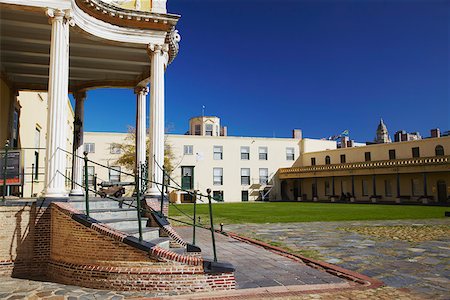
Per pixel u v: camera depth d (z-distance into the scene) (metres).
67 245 7.94
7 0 9.16
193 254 8.02
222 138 51.62
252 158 53.03
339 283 7.19
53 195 8.83
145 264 6.98
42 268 8.52
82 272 7.37
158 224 9.25
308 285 7.03
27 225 8.55
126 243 7.16
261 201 52.00
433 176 40.62
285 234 14.41
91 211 8.82
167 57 12.83
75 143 15.55
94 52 13.10
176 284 6.80
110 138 44.91
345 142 58.16
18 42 11.96
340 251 10.55
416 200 41.78
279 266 8.73
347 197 47.31
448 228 15.89
